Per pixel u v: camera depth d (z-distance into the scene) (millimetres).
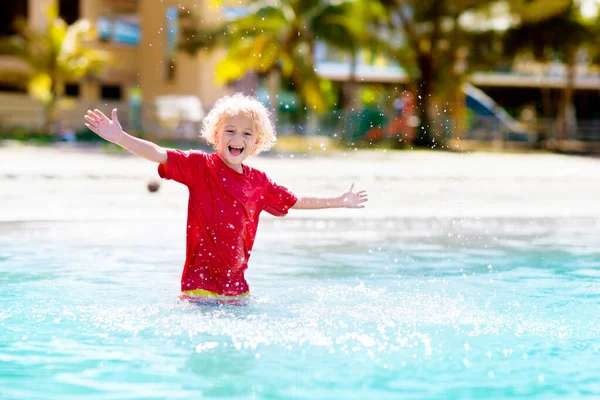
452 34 34344
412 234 7930
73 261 5945
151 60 34688
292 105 36500
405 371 3111
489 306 4453
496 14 34875
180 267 5723
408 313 4219
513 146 34750
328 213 8438
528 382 2982
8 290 4742
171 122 30531
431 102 34531
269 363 3195
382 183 14359
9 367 3111
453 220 8391
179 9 33500
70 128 30844
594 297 4770
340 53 33062
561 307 4457
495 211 9000
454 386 2920
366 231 8062
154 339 3578
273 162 20859
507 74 40094
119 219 7707
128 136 4457
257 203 4820
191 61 34875
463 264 6082
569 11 34250
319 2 29719
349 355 3340
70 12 35562
